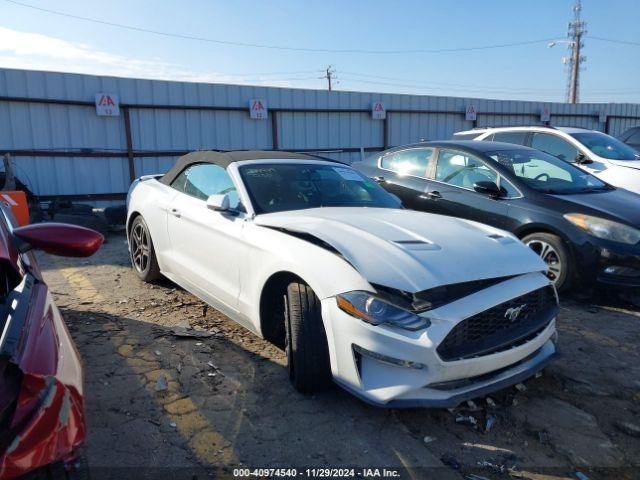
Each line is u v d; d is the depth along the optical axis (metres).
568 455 2.74
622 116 20.88
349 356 2.82
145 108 11.54
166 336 4.06
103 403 3.07
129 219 5.62
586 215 5.05
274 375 3.46
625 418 3.10
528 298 3.10
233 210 3.89
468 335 2.80
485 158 6.01
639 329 4.49
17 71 10.02
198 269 4.28
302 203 4.05
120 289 5.25
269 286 3.48
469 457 2.70
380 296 2.77
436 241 3.23
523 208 5.43
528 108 18.42
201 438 2.77
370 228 3.36
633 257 4.75
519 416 3.09
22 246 2.28
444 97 16.45
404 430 2.91
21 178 10.34
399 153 7.10
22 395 1.51
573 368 3.71
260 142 13.24
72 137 10.80
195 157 4.83
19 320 1.84
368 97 14.86
